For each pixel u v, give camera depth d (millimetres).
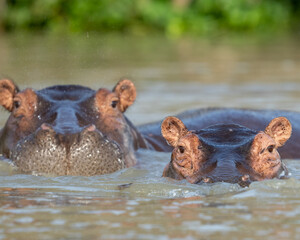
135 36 125312
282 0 152000
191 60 83562
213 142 24391
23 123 29062
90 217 19969
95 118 29484
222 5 137375
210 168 23391
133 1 133875
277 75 66312
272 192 22234
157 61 82250
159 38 122062
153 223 19156
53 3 129250
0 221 19578
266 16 144125
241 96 52312
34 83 55844
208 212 20219
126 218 19797
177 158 24609
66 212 20656
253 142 23922
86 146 26969
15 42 106125
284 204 20969
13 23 128250
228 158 23500
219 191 22312
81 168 26797
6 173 26828
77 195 23469
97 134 27375
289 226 18656
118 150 27922
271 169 23812
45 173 26625
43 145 26766
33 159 26750
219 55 90312
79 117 28734
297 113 38625
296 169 29422
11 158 27969
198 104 48562
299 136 35219
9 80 30984
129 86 31484
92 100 29938
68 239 17625
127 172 27719
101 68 72500
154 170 28562
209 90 56281
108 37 121812
